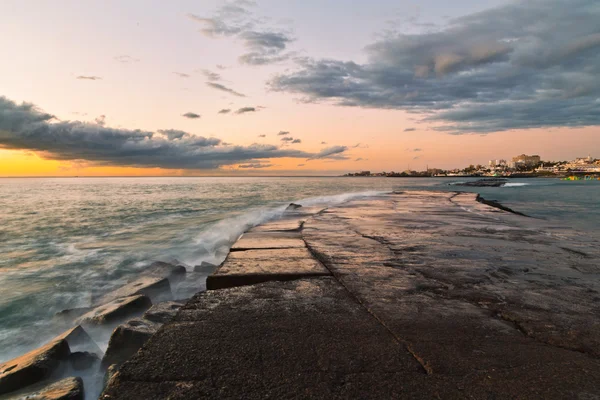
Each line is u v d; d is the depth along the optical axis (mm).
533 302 2994
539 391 1690
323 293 3229
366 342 2221
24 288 6207
